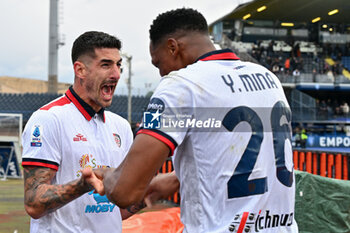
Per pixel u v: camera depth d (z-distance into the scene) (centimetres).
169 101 234
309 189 669
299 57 5219
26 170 351
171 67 266
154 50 272
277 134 254
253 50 5306
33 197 329
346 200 650
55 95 5931
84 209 369
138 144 229
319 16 5594
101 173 253
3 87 12050
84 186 298
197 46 259
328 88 4866
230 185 234
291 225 260
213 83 239
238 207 235
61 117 368
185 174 246
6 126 2272
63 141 367
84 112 383
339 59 5531
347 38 5819
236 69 253
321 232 657
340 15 5534
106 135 398
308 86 4819
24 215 1334
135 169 226
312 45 5728
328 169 1100
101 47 371
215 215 235
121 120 426
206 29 268
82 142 377
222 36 5416
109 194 234
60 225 359
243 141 238
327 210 656
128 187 227
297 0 4878
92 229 374
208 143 236
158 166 230
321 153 1123
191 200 244
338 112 4422
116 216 390
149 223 682
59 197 312
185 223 247
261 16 5603
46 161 352
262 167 242
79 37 381
